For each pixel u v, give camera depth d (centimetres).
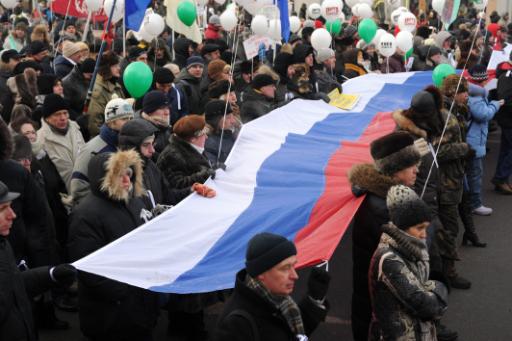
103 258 386
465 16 2145
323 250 393
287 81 828
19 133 557
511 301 619
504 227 811
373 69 1228
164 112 594
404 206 362
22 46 1307
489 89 1047
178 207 454
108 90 731
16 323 354
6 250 357
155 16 1008
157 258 397
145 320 428
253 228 437
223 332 287
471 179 843
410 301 357
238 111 720
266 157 555
